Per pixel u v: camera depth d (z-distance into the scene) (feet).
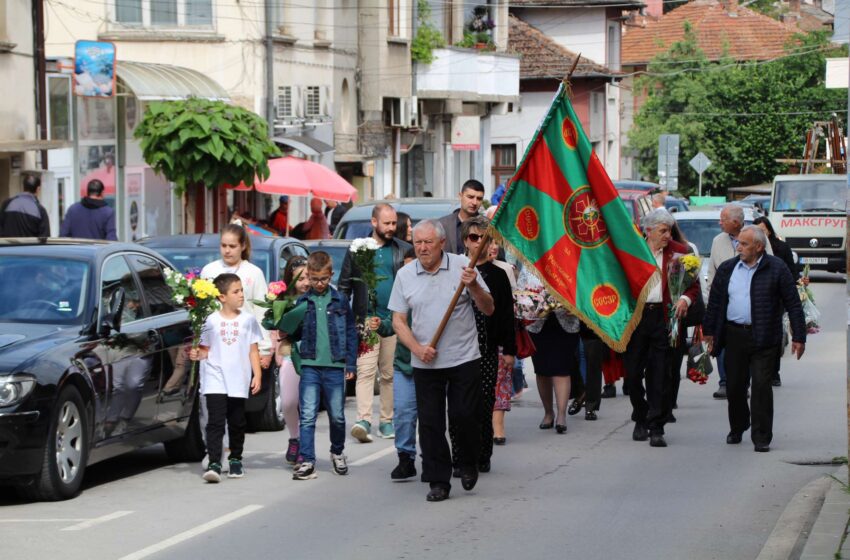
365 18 139.95
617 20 235.61
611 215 40.42
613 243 40.50
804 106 223.92
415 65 152.05
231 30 111.04
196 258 52.75
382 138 143.95
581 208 40.50
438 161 168.35
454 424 36.45
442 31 161.38
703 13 277.23
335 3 132.67
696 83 223.71
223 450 41.93
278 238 56.39
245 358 39.04
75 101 87.30
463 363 35.94
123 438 38.40
